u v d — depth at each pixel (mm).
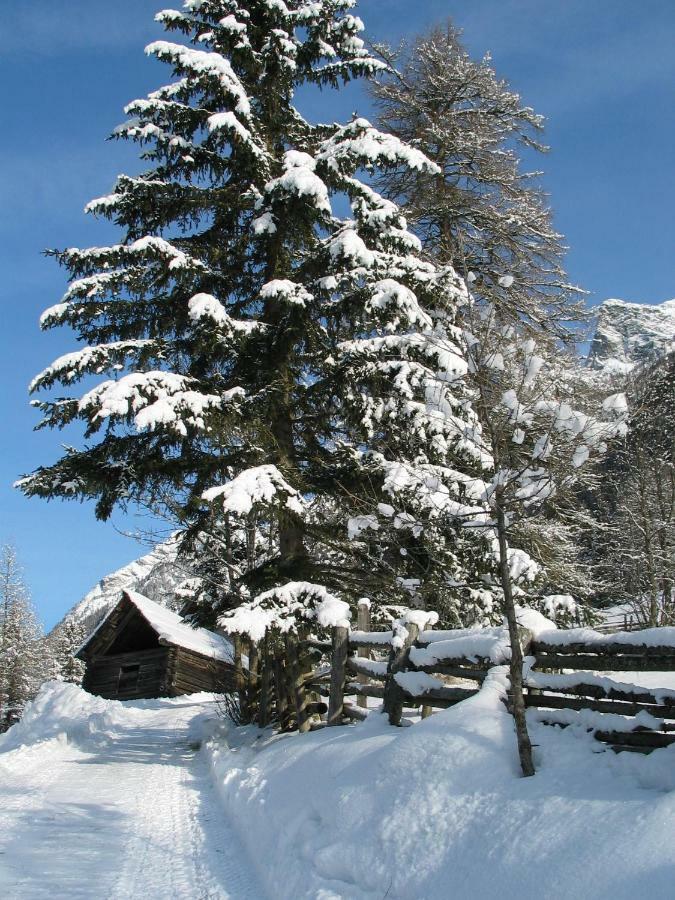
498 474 4984
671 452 13008
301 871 4340
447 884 3498
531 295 16312
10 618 48312
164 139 10719
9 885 4457
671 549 14688
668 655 4215
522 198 17672
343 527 10688
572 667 4844
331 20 11750
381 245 10648
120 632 31203
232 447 10156
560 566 11703
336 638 8047
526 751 4082
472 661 5719
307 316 10453
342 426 11320
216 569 14586
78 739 13703
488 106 18344
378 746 5242
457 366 6867
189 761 10766
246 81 12156
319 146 11727
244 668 13695
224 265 11586
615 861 2930
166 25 11477
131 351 9680
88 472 9695
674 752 3666
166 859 5270
